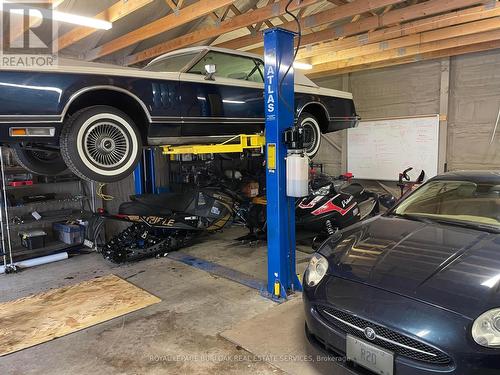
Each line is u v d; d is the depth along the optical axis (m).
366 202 5.27
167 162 5.70
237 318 2.82
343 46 5.45
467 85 6.34
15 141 2.59
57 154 3.60
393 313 1.67
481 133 6.26
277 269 3.14
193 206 4.48
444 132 6.60
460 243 2.09
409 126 7.03
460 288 1.67
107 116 2.88
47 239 5.12
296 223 4.27
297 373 2.12
